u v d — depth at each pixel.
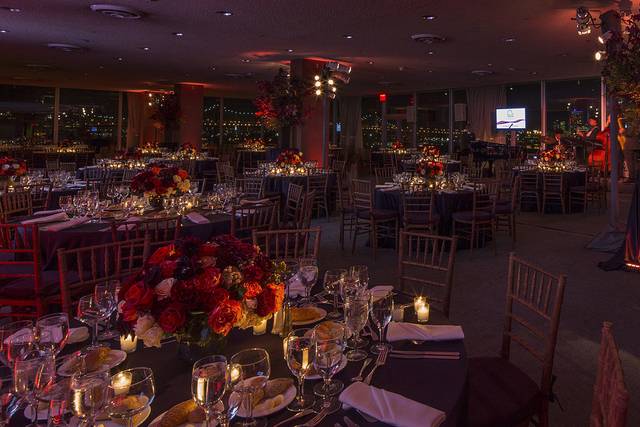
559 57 10.59
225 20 7.54
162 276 1.50
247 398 1.25
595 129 12.96
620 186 12.52
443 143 18.33
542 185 9.63
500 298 4.51
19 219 4.20
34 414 1.27
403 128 19.64
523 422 1.86
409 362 1.62
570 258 6.00
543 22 7.47
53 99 18.20
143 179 4.46
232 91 18.84
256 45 9.52
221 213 4.54
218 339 1.57
